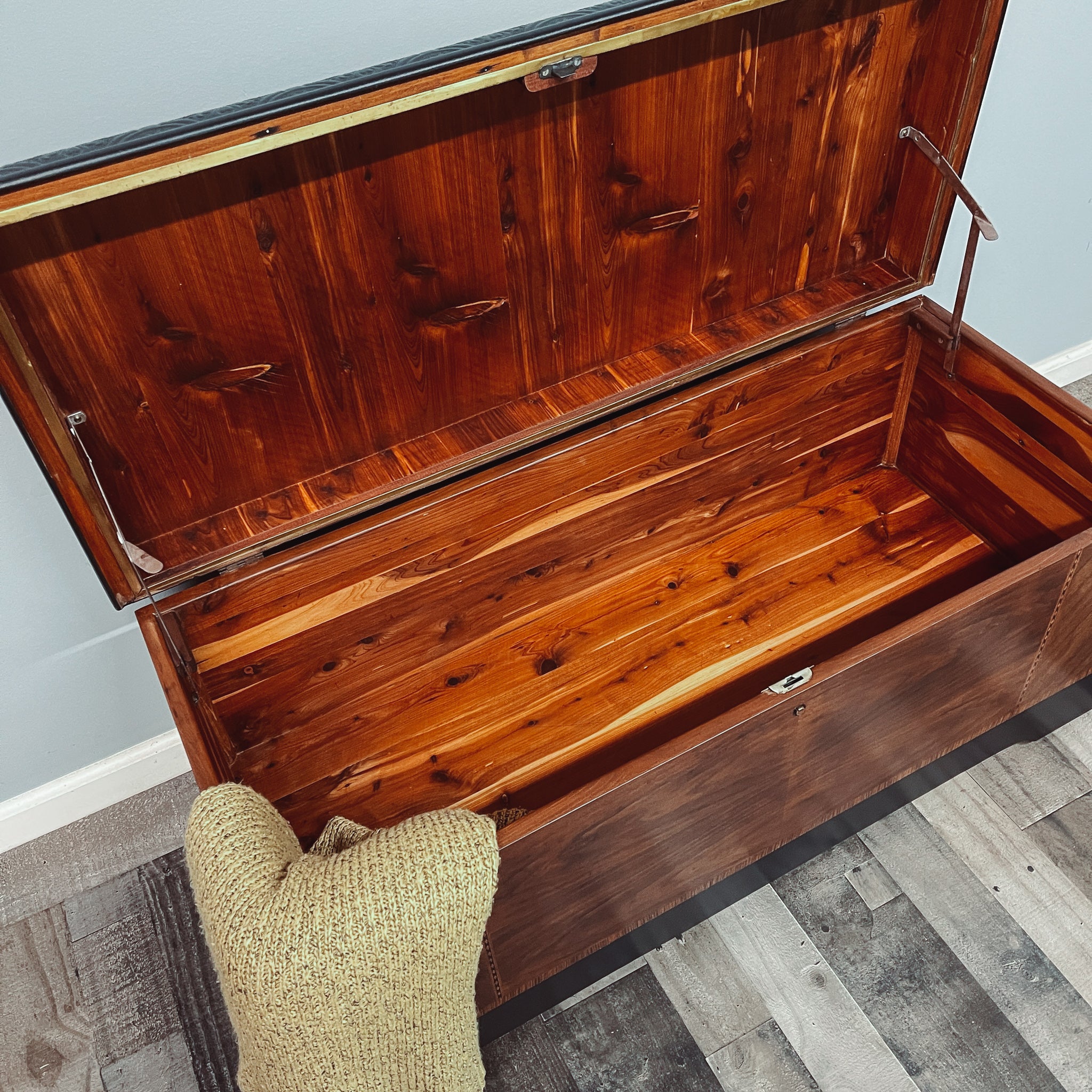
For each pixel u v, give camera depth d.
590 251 1.21
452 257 1.12
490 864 0.92
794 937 1.38
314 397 1.16
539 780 1.37
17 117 0.96
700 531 1.60
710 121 1.16
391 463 1.26
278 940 0.86
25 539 1.24
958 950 1.36
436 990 0.95
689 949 1.38
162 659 1.09
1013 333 1.95
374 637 1.38
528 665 1.48
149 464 1.11
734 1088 1.27
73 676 1.43
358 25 1.03
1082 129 1.64
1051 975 1.33
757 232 1.32
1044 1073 1.25
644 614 1.53
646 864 1.17
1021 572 1.15
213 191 0.94
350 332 1.12
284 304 1.06
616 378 1.34
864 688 1.14
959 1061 1.27
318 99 0.86
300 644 1.32
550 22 0.94
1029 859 1.43
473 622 1.47
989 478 1.51
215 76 1.01
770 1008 1.33
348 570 1.28
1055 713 1.53
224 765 1.23
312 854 0.95
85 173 0.80
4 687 1.38
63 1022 1.39
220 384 1.08
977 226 1.25
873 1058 1.28
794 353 1.43
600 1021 1.33
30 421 0.93
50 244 0.90
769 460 1.57
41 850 1.57
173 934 1.46
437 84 0.89
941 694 1.27
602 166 1.13
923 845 1.46
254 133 0.84
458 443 1.27
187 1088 1.32
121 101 0.99
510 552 1.42
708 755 1.06
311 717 1.41
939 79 1.23
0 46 0.91
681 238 1.26
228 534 1.18
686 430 1.43
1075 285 1.92
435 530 1.31
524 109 1.04
